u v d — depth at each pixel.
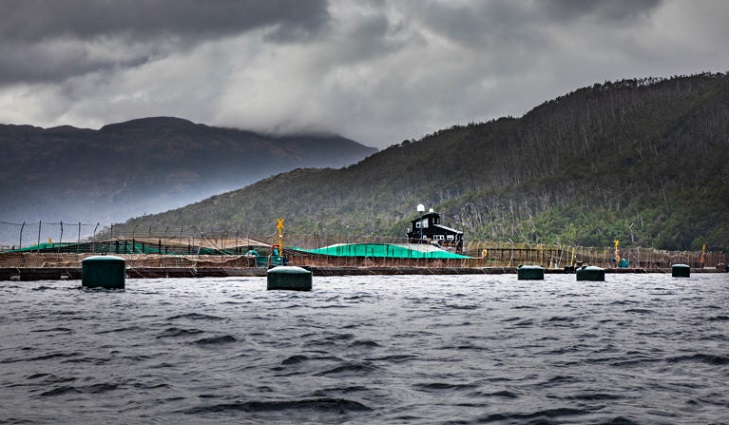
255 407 11.68
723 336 22.47
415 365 15.95
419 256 100.62
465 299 39.81
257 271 67.31
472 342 20.09
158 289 45.06
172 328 22.56
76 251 75.81
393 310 31.12
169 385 13.35
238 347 18.45
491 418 11.20
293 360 16.39
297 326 23.69
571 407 11.95
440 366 15.88
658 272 123.31
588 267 74.94
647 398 12.72
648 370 15.70
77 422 10.54
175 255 74.94
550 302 38.22
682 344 20.20
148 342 19.28
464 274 87.38
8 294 38.28
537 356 17.58
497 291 49.25
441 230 132.38
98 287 43.81
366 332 22.20
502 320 27.06
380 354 17.53
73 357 16.53
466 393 13.01
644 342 20.59
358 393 12.87
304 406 11.79
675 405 12.16
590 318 28.41
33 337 20.17
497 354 17.83
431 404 12.10
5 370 14.71
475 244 151.38
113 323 24.05
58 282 50.69
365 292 45.12
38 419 10.67
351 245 95.62
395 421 10.95
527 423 10.92
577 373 15.20
